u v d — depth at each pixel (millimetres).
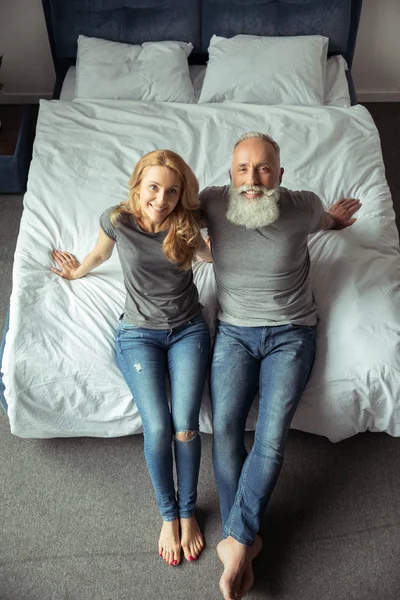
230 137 2842
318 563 2061
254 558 2072
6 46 3521
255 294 2096
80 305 2238
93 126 2930
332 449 2326
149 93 3113
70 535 2121
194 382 2025
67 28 3289
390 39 3520
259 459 1954
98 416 2188
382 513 2170
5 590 2002
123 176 2693
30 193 2631
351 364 2107
